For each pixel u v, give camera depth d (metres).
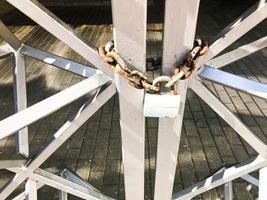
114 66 1.00
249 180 2.26
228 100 4.41
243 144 3.50
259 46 1.32
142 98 1.10
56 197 2.81
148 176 3.00
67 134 1.32
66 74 5.31
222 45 1.06
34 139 3.66
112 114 4.09
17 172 1.50
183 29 0.96
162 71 1.04
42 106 1.16
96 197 1.71
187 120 3.95
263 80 4.99
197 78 1.15
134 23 0.94
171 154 1.28
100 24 8.39
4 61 5.78
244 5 9.68
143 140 1.23
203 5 9.82
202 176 3.06
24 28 8.02
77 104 4.28
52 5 10.20
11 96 4.65
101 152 3.42
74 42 1.04
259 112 4.13
